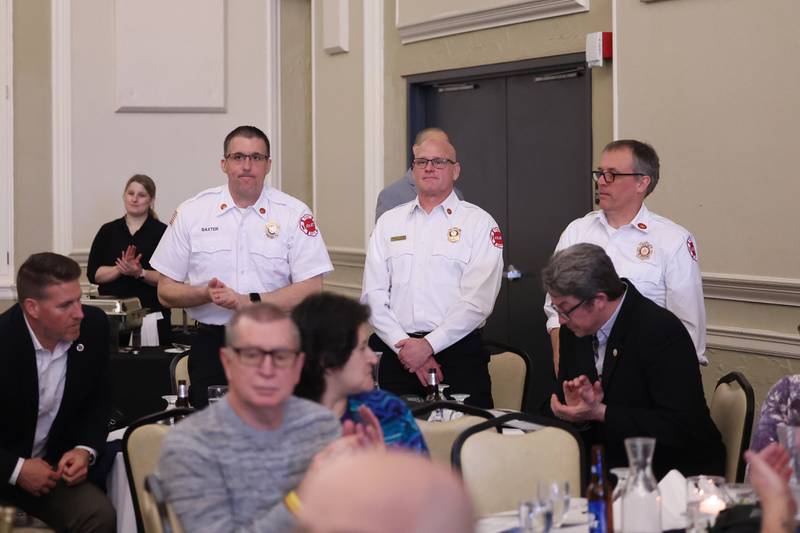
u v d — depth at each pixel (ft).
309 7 28.58
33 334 12.79
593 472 8.38
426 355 15.49
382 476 3.48
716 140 17.03
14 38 27.25
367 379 9.67
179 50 27.81
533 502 8.51
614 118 18.62
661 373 11.78
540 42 21.01
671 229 14.61
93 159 27.71
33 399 12.79
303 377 9.50
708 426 11.82
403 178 20.57
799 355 16.14
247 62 28.19
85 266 27.73
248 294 15.88
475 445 10.88
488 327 23.11
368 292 16.34
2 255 27.30
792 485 8.45
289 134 28.60
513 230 22.50
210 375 15.55
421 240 16.28
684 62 17.42
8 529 7.88
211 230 15.92
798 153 15.89
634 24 18.17
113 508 12.78
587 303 11.59
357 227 25.61
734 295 17.06
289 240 16.06
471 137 23.35
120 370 18.22
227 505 8.45
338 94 26.18
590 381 12.32
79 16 27.50
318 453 8.20
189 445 8.48
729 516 8.46
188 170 28.09
